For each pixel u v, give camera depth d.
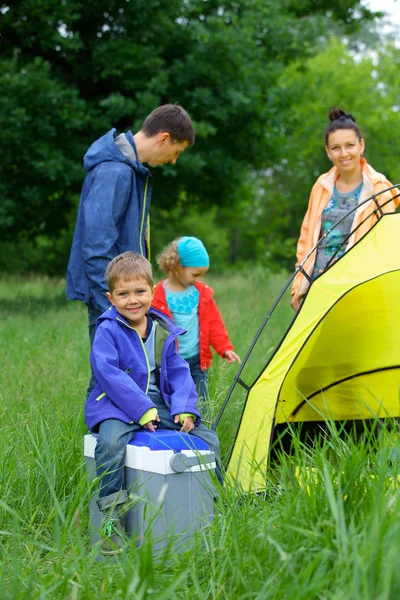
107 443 3.15
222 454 4.25
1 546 2.91
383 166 30.22
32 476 3.58
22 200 13.60
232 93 13.19
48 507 3.52
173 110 4.08
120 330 3.37
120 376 3.24
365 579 1.97
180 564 2.57
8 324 8.31
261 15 14.70
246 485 3.64
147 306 3.38
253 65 13.61
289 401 4.29
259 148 14.77
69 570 2.42
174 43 13.80
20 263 24.88
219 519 2.89
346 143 4.65
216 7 14.42
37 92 12.27
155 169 13.77
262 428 3.82
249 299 10.42
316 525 2.45
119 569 2.70
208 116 13.76
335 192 4.82
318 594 2.15
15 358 5.94
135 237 4.04
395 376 4.46
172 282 4.79
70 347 6.11
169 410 3.42
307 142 27.94
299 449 3.26
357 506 2.58
